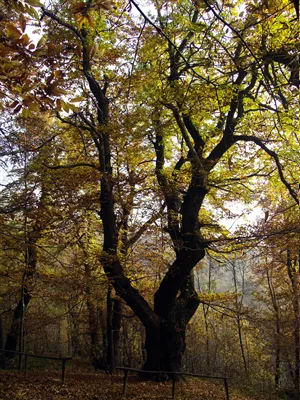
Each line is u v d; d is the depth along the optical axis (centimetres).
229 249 1349
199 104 1050
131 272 1474
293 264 2058
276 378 2072
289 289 2091
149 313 1312
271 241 1206
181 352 1348
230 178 1434
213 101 1054
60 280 1414
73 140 1398
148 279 1739
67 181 1309
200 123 1217
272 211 1494
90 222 1530
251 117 1218
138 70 1086
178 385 1249
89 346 2136
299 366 1983
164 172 1289
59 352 2542
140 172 1349
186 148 1529
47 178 1305
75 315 2195
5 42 309
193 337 2541
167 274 1344
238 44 866
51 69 334
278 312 2125
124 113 1238
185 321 1393
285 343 1955
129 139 1206
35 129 1342
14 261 1507
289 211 1337
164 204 1407
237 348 2489
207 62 867
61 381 1162
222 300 1567
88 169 1370
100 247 1620
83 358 2286
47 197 1284
